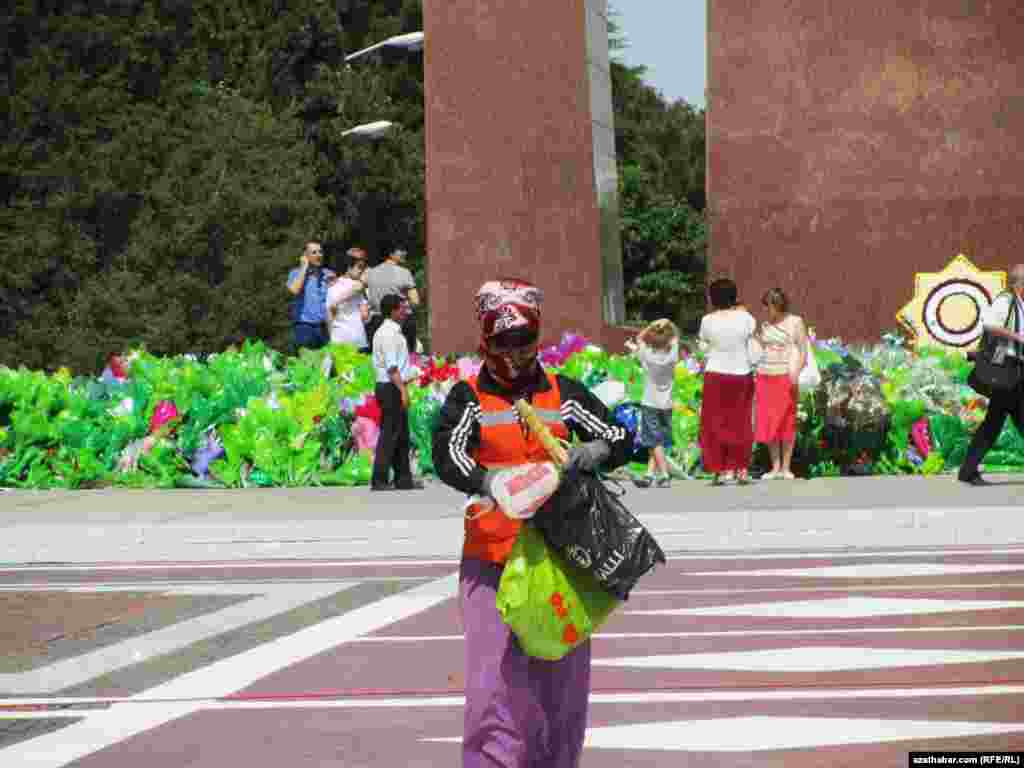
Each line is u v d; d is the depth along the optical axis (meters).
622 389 7.89
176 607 15.55
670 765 9.13
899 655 12.23
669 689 11.20
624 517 7.54
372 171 89.00
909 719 10.16
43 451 26.69
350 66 91.31
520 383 7.85
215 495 24.56
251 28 85.62
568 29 35.62
